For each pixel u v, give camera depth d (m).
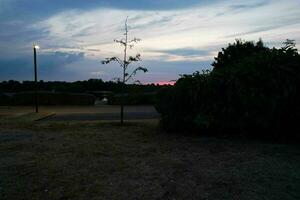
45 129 12.77
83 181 5.70
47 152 8.13
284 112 9.59
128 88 14.98
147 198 4.89
